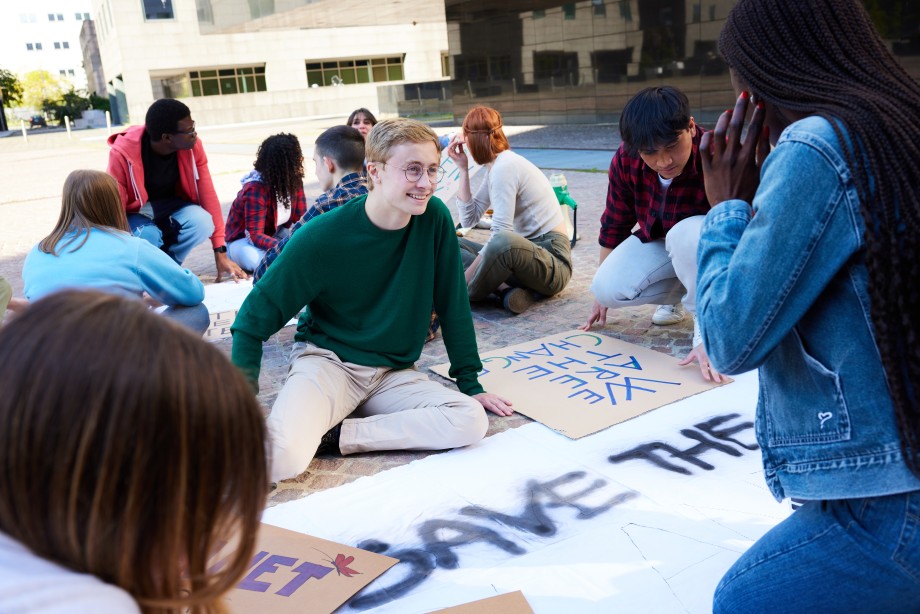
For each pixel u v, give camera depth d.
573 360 3.34
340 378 2.65
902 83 1.08
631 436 2.62
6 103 73.38
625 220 3.54
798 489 1.16
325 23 20.28
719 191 1.27
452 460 2.54
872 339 1.05
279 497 2.40
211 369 0.68
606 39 15.90
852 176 1.02
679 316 3.77
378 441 2.61
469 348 2.87
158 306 3.79
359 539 2.13
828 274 1.06
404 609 1.83
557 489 2.32
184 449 0.65
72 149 25.89
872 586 1.11
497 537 2.10
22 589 0.61
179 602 0.70
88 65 70.62
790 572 1.18
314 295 2.62
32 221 9.30
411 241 2.63
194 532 0.69
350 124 5.06
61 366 0.62
